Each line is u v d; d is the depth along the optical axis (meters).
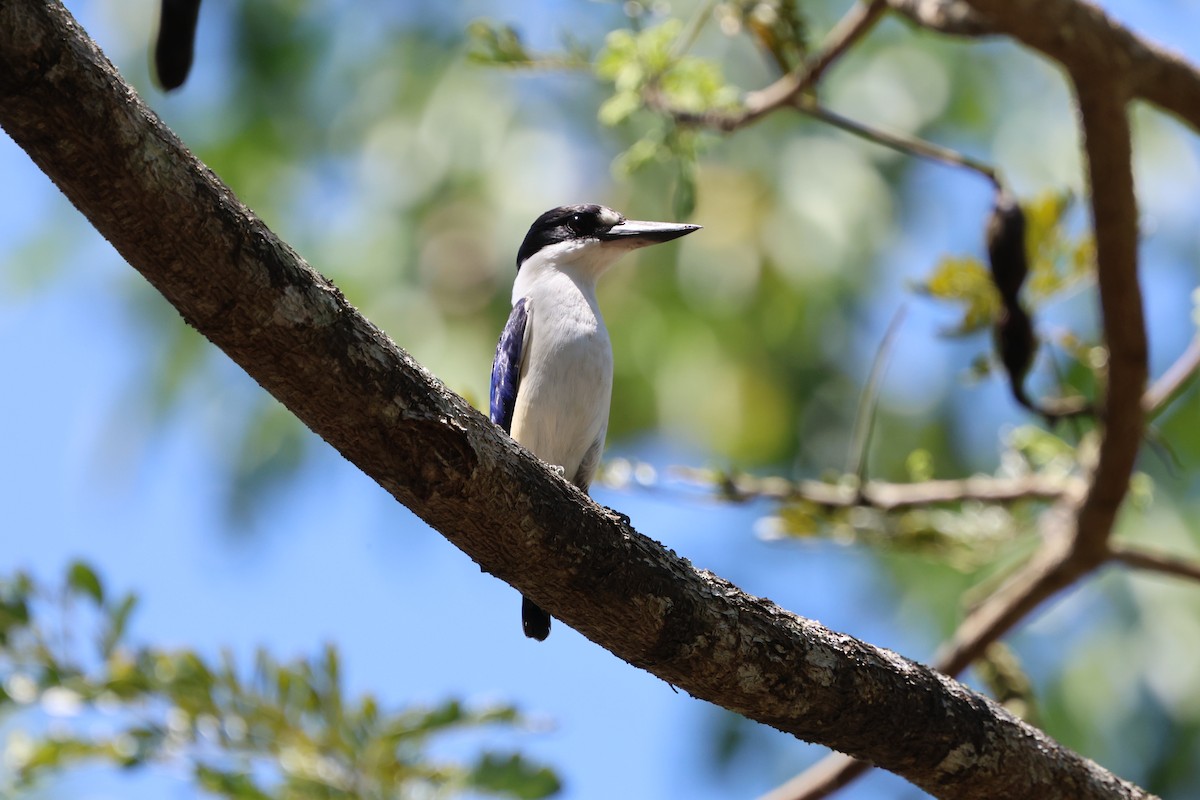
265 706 7.26
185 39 5.83
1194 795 13.45
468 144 14.48
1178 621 13.89
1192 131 7.96
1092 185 7.84
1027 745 6.16
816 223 14.32
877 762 6.12
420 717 7.29
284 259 4.59
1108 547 8.84
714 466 9.97
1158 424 14.36
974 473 14.76
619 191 14.20
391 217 14.44
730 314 14.30
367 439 4.85
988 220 8.62
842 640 5.89
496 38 9.14
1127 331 8.04
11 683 7.10
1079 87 7.66
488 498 5.05
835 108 15.09
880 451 14.75
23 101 4.08
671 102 9.02
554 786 7.35
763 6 8.99
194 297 4.51
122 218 4.33
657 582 5.45
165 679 7.21
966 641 9.08
